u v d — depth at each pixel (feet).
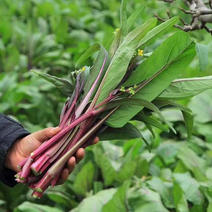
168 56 5.53
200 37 12.33
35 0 21.43
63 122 5.60
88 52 6.05
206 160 10.52
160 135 11.82
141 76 5.63
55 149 5.40
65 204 9.78
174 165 10.84
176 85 5.75
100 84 5.65
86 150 10.50
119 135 5.80
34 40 17.52
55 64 16.07
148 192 8.66
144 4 5.92
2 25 18.35
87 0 23.57
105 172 9.65
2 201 10.17
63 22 17.84
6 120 6.10
